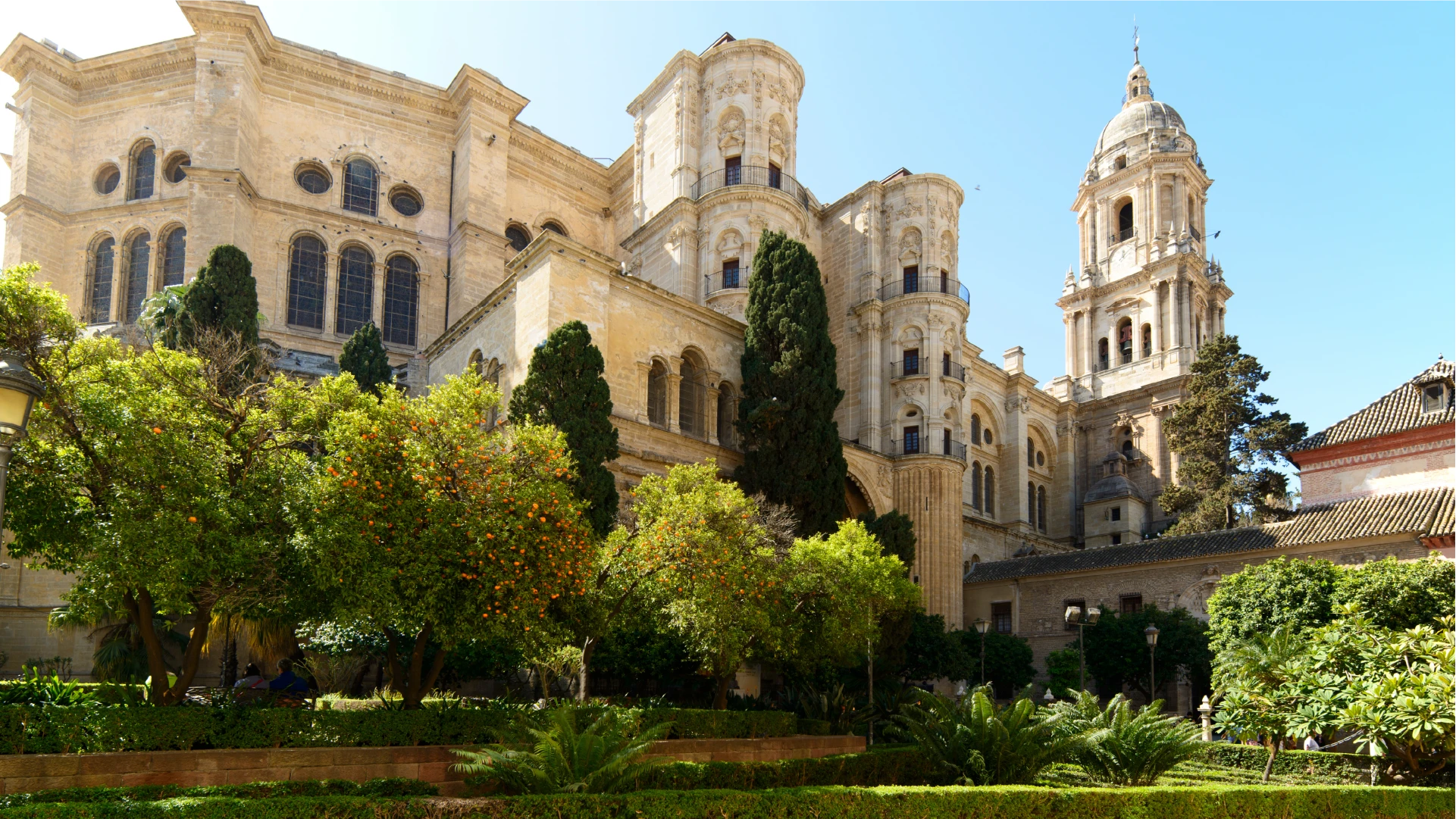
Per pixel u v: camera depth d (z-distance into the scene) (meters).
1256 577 32.31
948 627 48.78
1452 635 19.39
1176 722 24.31
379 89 56.75
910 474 50.56
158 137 52.56
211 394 18.94
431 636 20.34
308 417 19.31
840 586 28.67
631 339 39.47
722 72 54.12
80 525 17.06
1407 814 17.42
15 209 50.81
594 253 37.66
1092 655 44.59
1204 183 82.81
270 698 22.53
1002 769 20.23
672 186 54.16
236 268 40.31
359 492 17.61
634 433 38.16
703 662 25.84
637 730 18.75
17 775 13.80
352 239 53.97
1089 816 15.55
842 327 56.88
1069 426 74.94
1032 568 53.00
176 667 33.88
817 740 24.72
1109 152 84.12
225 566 16.31
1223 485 55.62
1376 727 18.20
